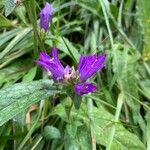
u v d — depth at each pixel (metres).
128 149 0.19
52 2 0.25
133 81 0.23
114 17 0.27
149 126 0.21
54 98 0.21
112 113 0.21
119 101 0.21
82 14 0.26
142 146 0.19
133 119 0.21
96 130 0.19
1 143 0.19
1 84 0.21
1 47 0.22
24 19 0.23
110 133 0.19
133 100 0.22
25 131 0.19
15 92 0.16
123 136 0.19
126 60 0.23
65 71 0.16
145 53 0.25
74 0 0.25
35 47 0.21
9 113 0.16
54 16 0.25
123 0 0.27
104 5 0.25
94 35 0.25
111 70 0.23
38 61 0.16
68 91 0.16
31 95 0.16
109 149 0.18
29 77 0.21
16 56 0.22
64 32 0.24
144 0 0.25
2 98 0.16
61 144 0.19
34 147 0.19
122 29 0.26
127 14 0.27
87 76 0.16
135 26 0.26
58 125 0.20
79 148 0.18
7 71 0.22
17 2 0.17
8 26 0.22
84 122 0.20
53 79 0.16
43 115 0.20
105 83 0.23
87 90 0.16
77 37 0.25
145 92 0.23
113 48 0.23
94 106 0.21
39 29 0.20
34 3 0.18
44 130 0.19
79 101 0.16
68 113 0.19
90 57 0.16
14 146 0.19
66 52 0.22
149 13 0.25
